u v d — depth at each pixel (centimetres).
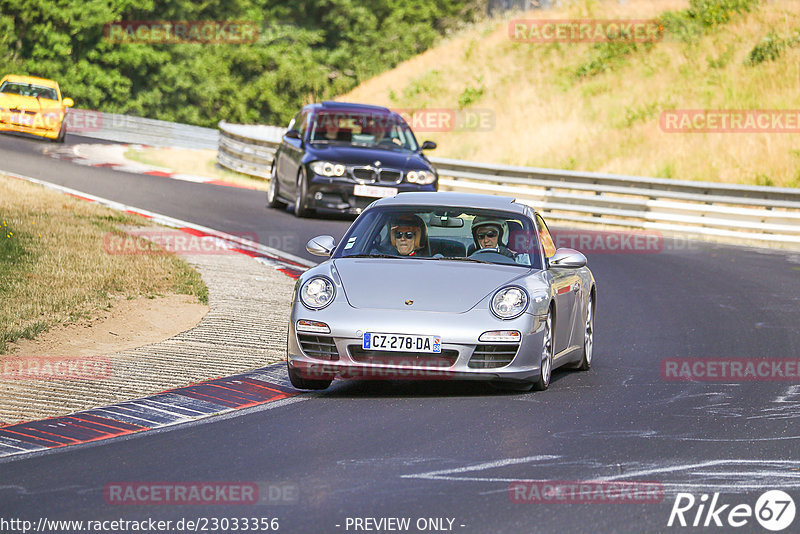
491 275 3156
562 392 3178
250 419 2770
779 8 12800
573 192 9150
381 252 3350
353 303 3025
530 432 2631
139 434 2625
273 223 6950
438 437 2564
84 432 2634
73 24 17450
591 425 2727
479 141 12194
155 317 4084
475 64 14612
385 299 3033
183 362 3450
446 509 2003
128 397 2998
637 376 3506
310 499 2061
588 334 3678
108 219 6169
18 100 11581
